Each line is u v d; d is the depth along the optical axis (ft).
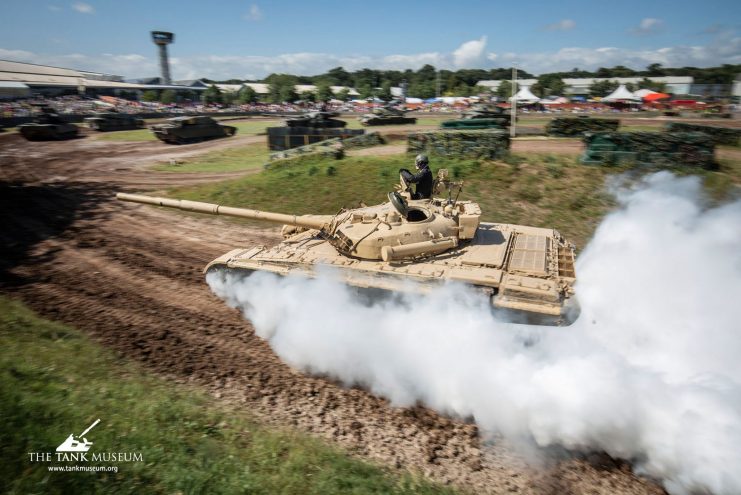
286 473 22.30
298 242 40.19
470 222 35.91
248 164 115.65
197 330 38.04
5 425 23.02
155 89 376.68
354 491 21.52
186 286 47.11
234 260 37.65
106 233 65.46
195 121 156.87
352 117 227.61
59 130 162.20
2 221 71.82
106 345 35.09
